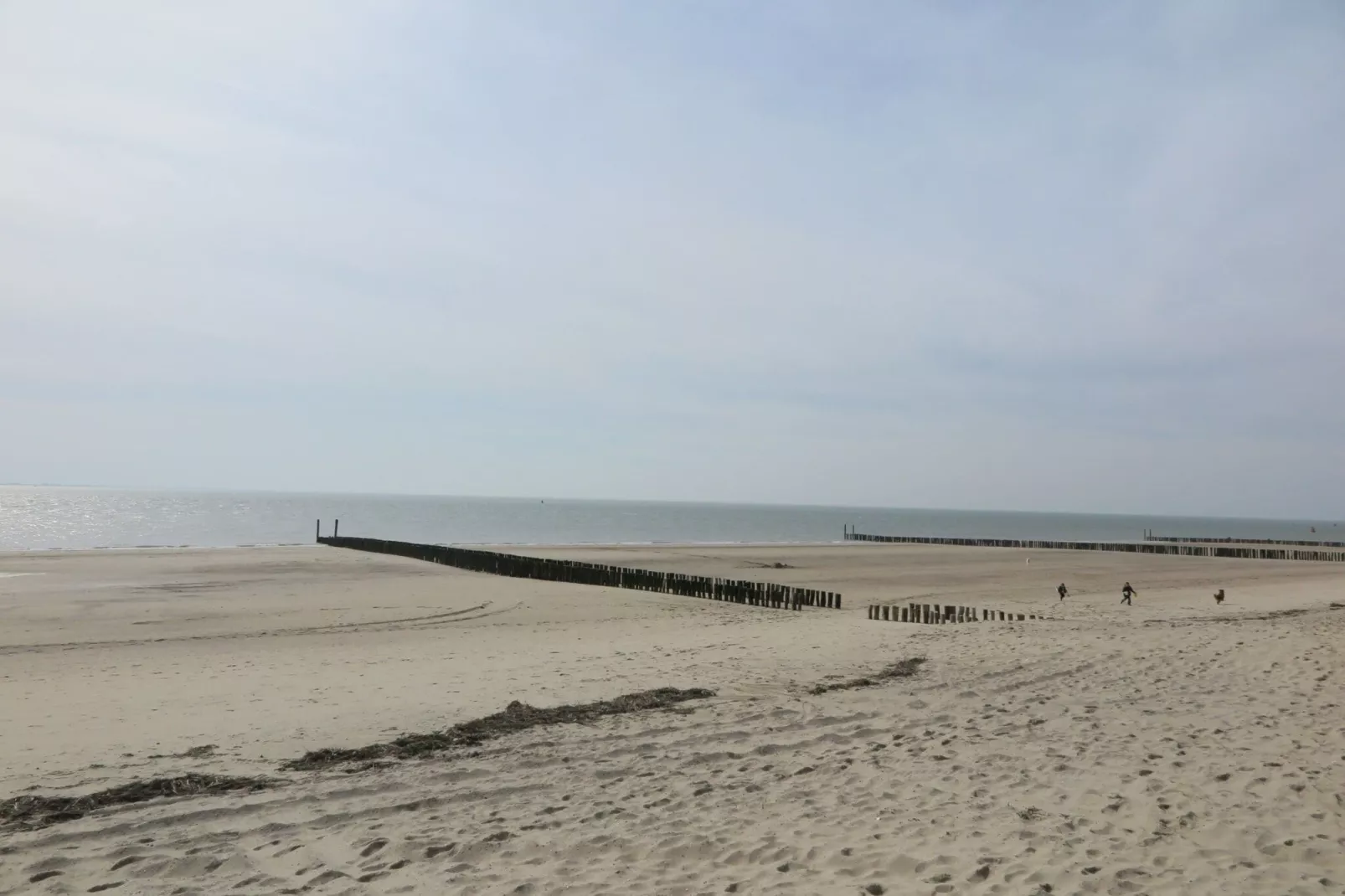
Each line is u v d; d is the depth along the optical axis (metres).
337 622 22.88
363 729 9.94
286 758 8.73
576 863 5.92
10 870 5.86
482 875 5.72
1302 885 5.16
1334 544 103.50
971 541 88.75
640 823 6.68
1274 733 8.84
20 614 23.62
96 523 101.88
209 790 7.66
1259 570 54.66
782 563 52.91
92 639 19.56
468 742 9.27
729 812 6.88
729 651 16.06
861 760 8.31
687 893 5.34
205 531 91.75
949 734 9.20
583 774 8.05
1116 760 8.02
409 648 17.58
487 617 24.70
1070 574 47.38
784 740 9.11
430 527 111.38
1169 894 5.09
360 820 6.88
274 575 36.28
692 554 59.72
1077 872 5.45
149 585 31.59
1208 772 7.53
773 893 5.30
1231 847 5.83
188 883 5.68
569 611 26.52
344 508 172.12
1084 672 12.74
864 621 24.19
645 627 21.86
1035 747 8.55
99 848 6.27
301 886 5.59
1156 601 30.84
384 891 5.49
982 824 6.41
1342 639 15.19
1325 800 6.72
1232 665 12.91
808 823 6.57
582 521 145.88
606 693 11.94
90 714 10.82
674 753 8.70
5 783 7.85
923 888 5.29
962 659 14.34
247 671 14.47
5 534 81.31
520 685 12.59
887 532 141.88
